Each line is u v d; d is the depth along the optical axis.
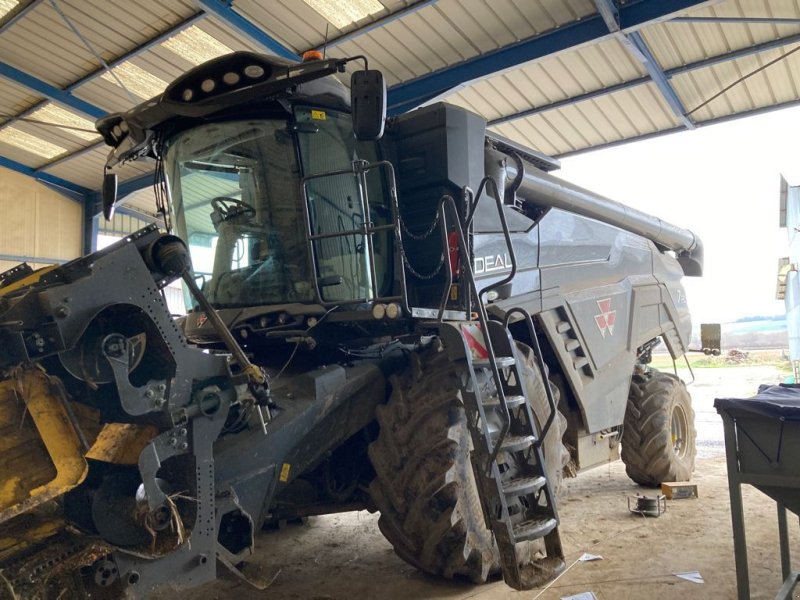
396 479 3.76
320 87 4.05
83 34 11.02
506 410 3.47
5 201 16.73
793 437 3.33
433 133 4.56
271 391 3.65
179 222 4.40
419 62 10.51
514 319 5.00
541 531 3.49
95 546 2.56
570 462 5.66
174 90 3.94
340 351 4.45
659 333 7.23
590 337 5.90
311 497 4.39
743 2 8.77
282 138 4.09
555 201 5.84
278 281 4.10
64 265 2.68
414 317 3.74
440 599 3.87
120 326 2.86
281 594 4.05
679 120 11.57
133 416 2.83
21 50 11.72
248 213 4.14
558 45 9.54
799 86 10.53
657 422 6.67
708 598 3.85
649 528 5.34
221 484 3.19
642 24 8.78
